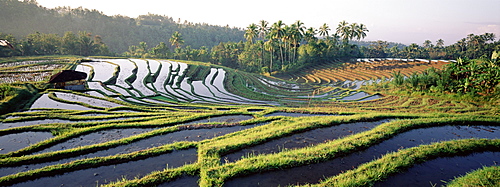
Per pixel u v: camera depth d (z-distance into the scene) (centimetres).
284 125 2123
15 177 1223
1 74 4822
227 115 2597
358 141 1614
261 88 5647
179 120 2273
